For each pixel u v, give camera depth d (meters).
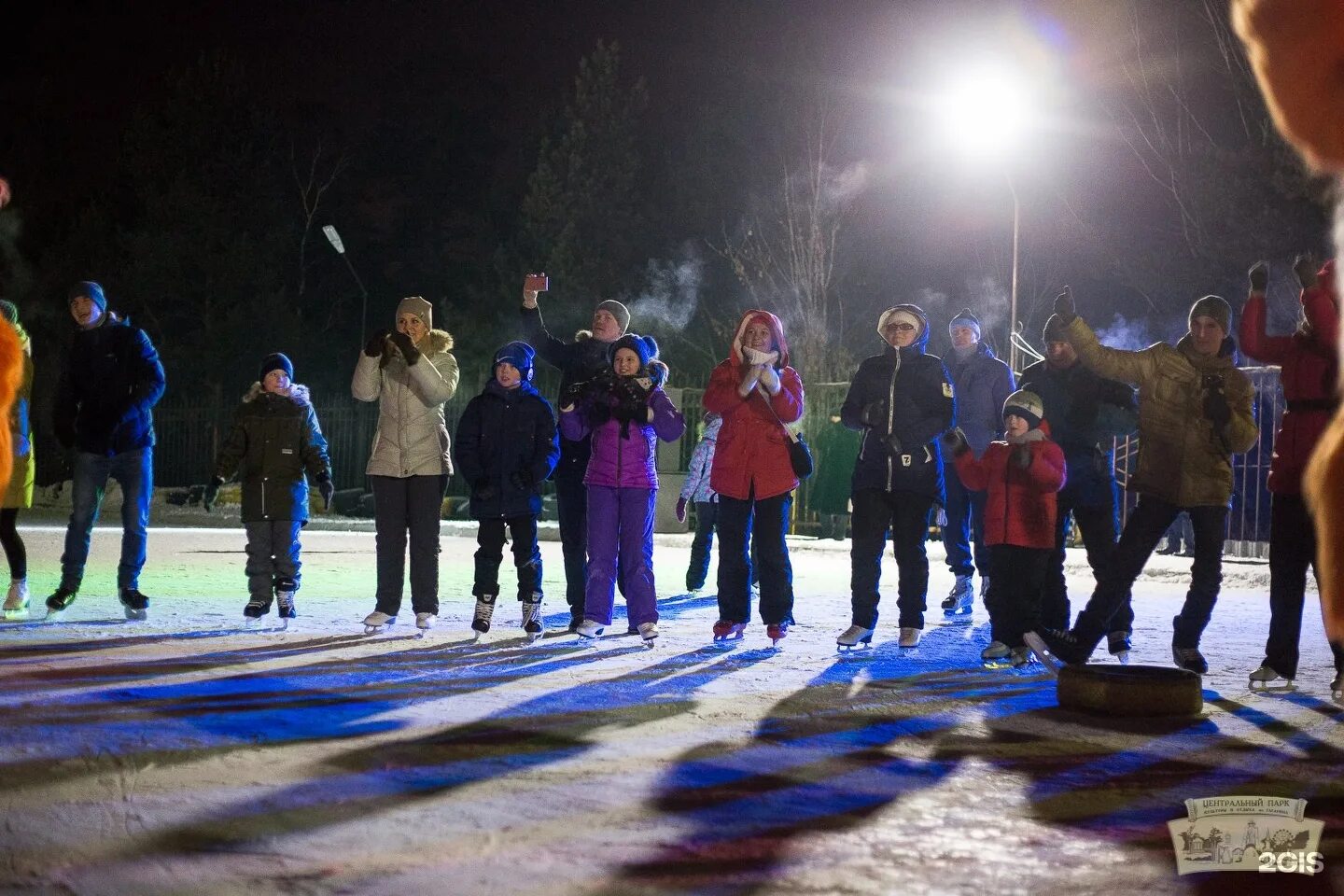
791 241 33.44
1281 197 24.94
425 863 3.27
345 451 31.00
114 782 4.09
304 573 13.64
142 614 8.80
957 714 5.70
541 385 32.03
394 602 8.19
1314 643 8.87
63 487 32.16
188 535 20.11
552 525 24.41
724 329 36.66
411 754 4.59
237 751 4.57
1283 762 4.77
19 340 3.02
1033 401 7.32
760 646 8.09
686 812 3.84
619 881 3.14
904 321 8.06
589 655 7.45
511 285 37.62
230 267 39.38
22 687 5.89
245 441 8.66
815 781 4.30
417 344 8.18
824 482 21.27
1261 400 16.75
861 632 8.05
